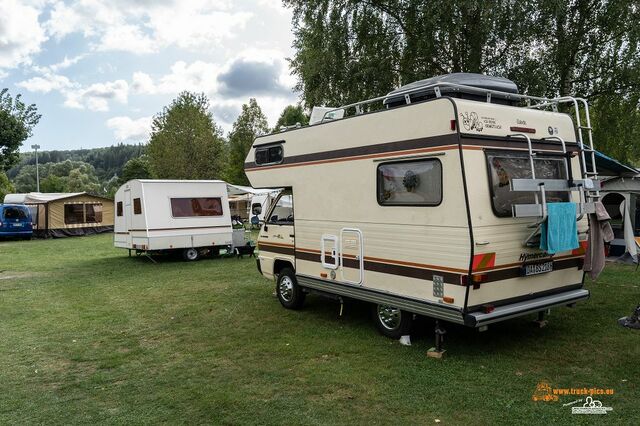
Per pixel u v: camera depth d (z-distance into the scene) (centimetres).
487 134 493
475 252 465
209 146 3397
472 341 565
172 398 439
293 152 702
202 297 866
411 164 525
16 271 1269
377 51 1468
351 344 571
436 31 1335
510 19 1263
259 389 453
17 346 610
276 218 778
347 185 610
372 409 406
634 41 1301
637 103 1419
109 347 597
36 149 4547
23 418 407
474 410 398
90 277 1144
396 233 545
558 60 1338
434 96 558
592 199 556
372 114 570
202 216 1359
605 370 471
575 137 586
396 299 547
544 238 490
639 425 366
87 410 420
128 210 1378
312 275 681
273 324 671
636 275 920
